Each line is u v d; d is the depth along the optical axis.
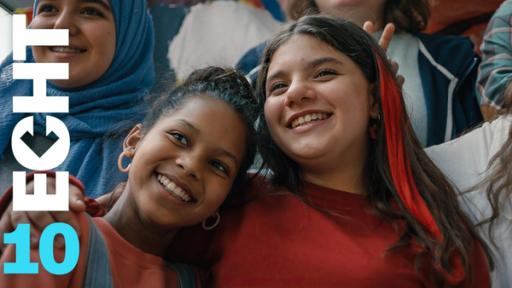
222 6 2.59
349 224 1.20
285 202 1.24
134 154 1.20
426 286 1.15
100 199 1.29
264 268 1.15
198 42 2.54
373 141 1.30
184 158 1.12
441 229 1.21
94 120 1.61
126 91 1.70
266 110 1.25
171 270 1.16
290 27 1.33
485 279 1.21
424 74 1.74
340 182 1.28
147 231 1.16
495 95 1.64
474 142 1.42
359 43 1.29
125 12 1.68
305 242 1.17
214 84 1.27
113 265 1.08
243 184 1.30
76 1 1.59
